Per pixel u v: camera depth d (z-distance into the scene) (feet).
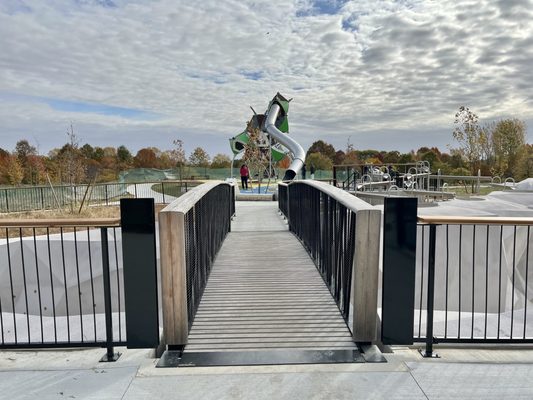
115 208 41.68
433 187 49.93
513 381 8.00
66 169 71.41
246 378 8.18
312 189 17.79
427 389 7.72
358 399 7.39
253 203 49.62
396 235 9.00
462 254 20.36
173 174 94.32
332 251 13.57
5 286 20.90
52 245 21.13
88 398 7.51
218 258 18.01
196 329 10.68
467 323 15.05
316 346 9.75
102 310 20.98
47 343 9.41
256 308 12.10
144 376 8.31
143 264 8.86
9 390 7.83
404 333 9.14
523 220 9.02
